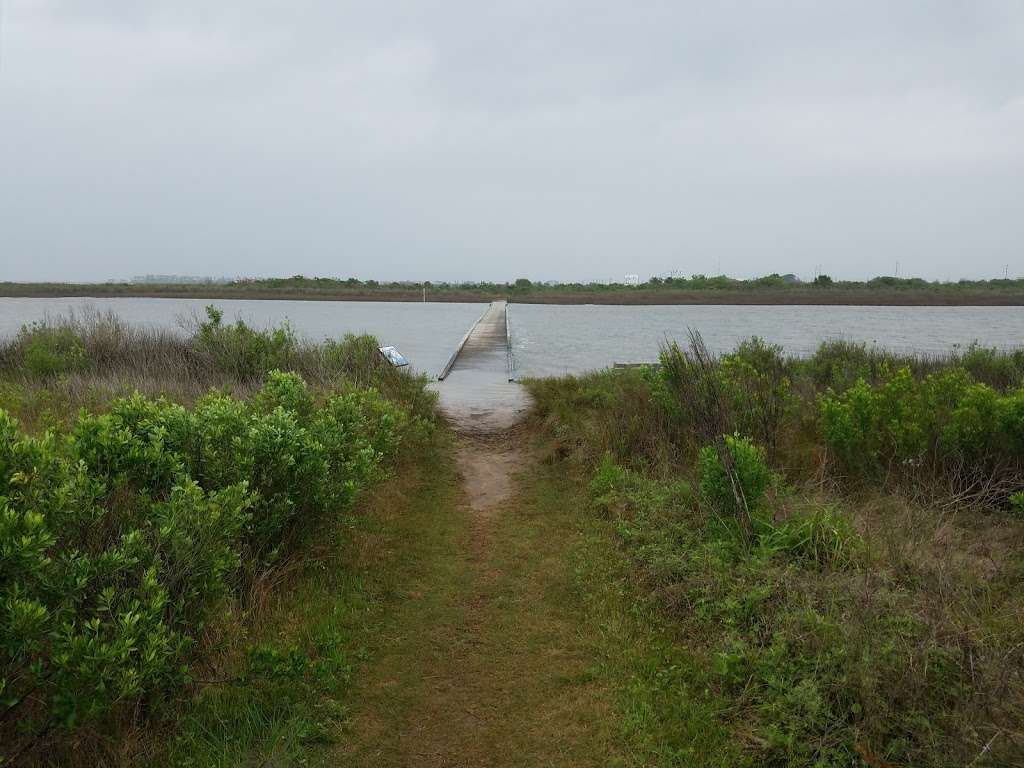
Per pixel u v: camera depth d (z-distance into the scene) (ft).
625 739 11.20
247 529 14.73
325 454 17.16
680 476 22.07
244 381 37.45
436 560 18.65
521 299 259.19
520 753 10.98
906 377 24.32
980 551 16.02
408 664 13.52
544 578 17.37
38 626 8.66
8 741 9.57
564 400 35.91
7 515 8.93
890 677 10.64
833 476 21.67
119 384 32.45
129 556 10.70
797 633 12.23
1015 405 19.69
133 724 10.41
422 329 119.14
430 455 28.37
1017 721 9.78
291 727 11.04
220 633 12.73
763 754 10.46
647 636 14.19
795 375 37.52
